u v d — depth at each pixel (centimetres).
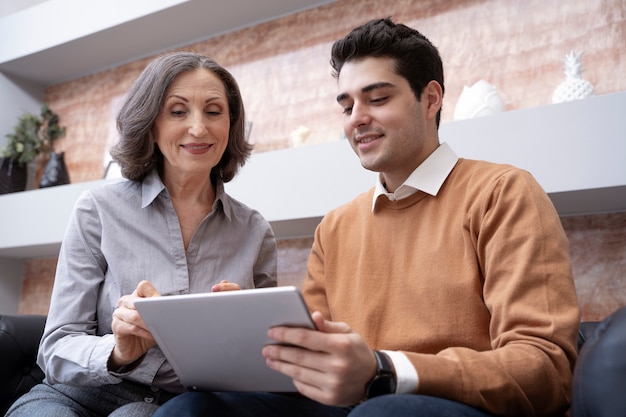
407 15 232
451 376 82
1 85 322
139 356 112
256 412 100
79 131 324
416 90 121
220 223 141
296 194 208
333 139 244
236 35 276
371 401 76
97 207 133
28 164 324
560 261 97
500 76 209
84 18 286
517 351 86
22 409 119
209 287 133
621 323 71
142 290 104
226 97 138
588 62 194
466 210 111
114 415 111
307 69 254
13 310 313
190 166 131
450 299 107
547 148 166
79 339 118
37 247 279
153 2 263
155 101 129
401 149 119
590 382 70
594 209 183
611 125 159
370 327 114
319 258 134
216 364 93
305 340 77
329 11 252
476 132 176
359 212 130
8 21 317
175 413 94
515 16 210
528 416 85
